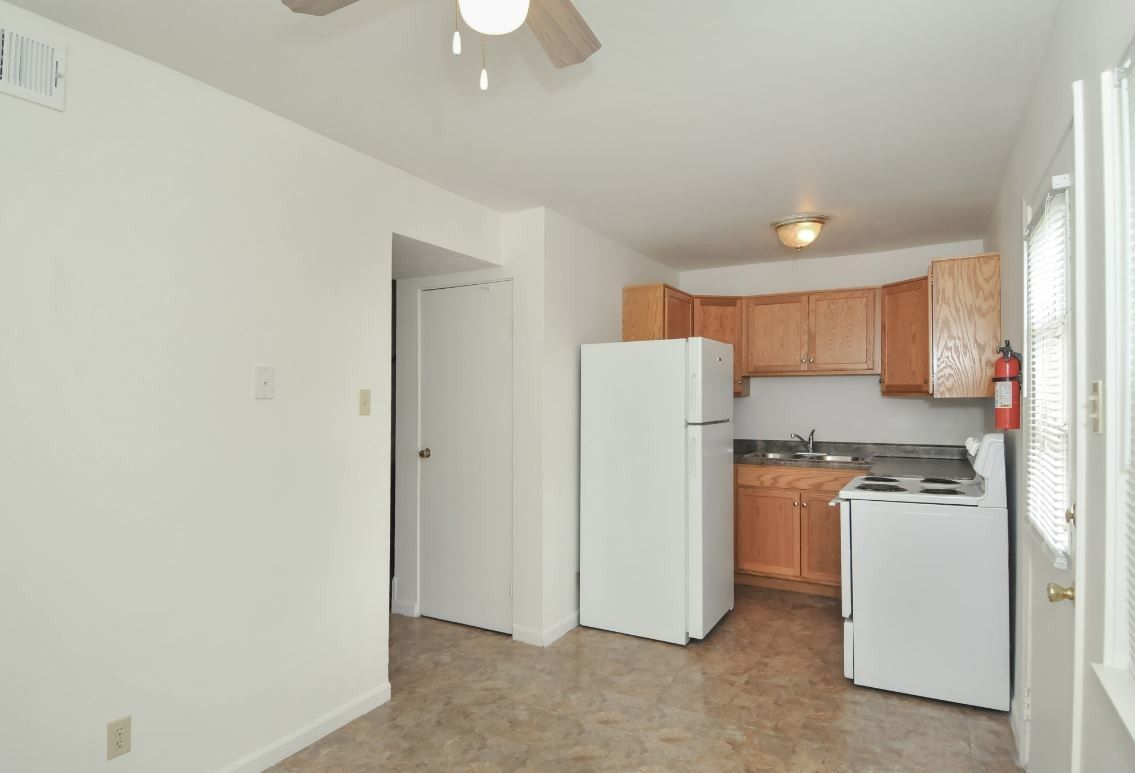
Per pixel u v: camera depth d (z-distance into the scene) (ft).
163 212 6.75
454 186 10.47
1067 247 5.35
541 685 9.84
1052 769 6.15
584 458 12.50
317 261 8.41
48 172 5.88
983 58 6.59
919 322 13.32
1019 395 8.21
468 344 12.37
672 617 11.58
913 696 9.41
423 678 10.09
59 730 5.92
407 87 7.24
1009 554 9.34
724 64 6.73
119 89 6.41
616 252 14.17
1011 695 8.84
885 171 9.89
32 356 5.77
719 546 12.46
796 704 9.21
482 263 11.73
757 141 8.77
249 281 7.58
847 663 9.77
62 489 5.96
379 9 5.79
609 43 6.33
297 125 8.18
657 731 8.48
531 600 11.59
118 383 6.37
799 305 15.47
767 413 16.65
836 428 15.92
